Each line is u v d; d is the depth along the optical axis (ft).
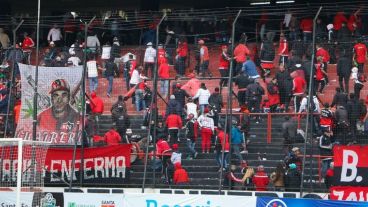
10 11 364.17
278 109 222.07
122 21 295.07
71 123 215.92
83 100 213.87
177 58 240.53
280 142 215.92
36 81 215.10
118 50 245.65
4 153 209.56
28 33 322.34
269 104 223.30
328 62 227.40
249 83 226.17
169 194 199.00
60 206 207.62
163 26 293.43
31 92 217.97
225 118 211.82
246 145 216.74
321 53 223.92
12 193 206.69
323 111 205.05
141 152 223.51
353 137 203.62
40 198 205.36
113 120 228.63
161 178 218.18
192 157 220.02
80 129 215.10
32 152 204.33
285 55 237.45
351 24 273.33
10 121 227.20
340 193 189.47
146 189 209.05
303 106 213.87
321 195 192.75
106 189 210.59
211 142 219.61
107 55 241.96
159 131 223.30
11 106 231.09
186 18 284.61
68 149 215.31
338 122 204.23
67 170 215.31
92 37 296.71
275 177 202.49
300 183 199.52
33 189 205.05
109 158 213.66
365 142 203.41
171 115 222.07
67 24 312.91
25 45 305.53
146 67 241.35
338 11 278.67
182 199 197.77
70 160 215.31
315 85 224.12
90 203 205.57
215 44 251.19
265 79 243.81
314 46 197.98
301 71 223.30
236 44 248.52
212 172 215.72
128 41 310.45
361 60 224.94
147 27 298.76
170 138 222.07
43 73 217.77
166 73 239.09
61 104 216.74
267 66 244.01
